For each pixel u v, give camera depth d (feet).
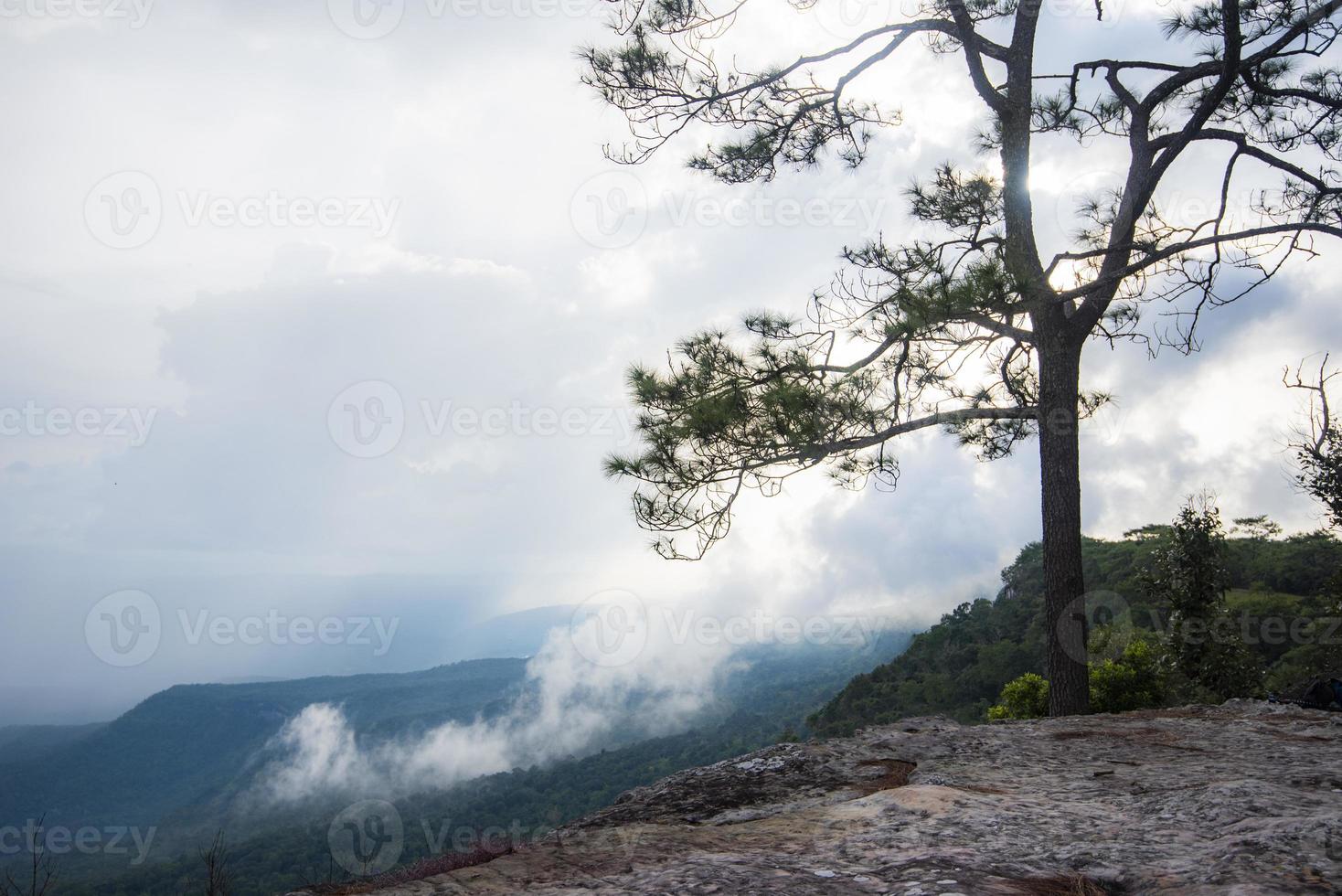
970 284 27.35
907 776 14.82
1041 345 32.91
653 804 14.08
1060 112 37.83
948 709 154.40
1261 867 6.68
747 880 7.79
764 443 29.68
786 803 13.39
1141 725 20.15
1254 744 16.98
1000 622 184.03
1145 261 30.12
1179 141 33.27
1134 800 11.28
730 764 16.28
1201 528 42.16
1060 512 31.65
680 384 30.66
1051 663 31.32
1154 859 7.68
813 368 30.91
